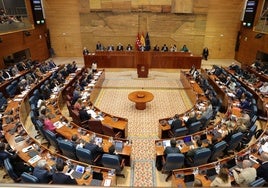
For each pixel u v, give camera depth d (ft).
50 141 23.91
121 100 38.60
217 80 40.52
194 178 17.22
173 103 37.47
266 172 17.15
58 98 33.19
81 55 65.87
